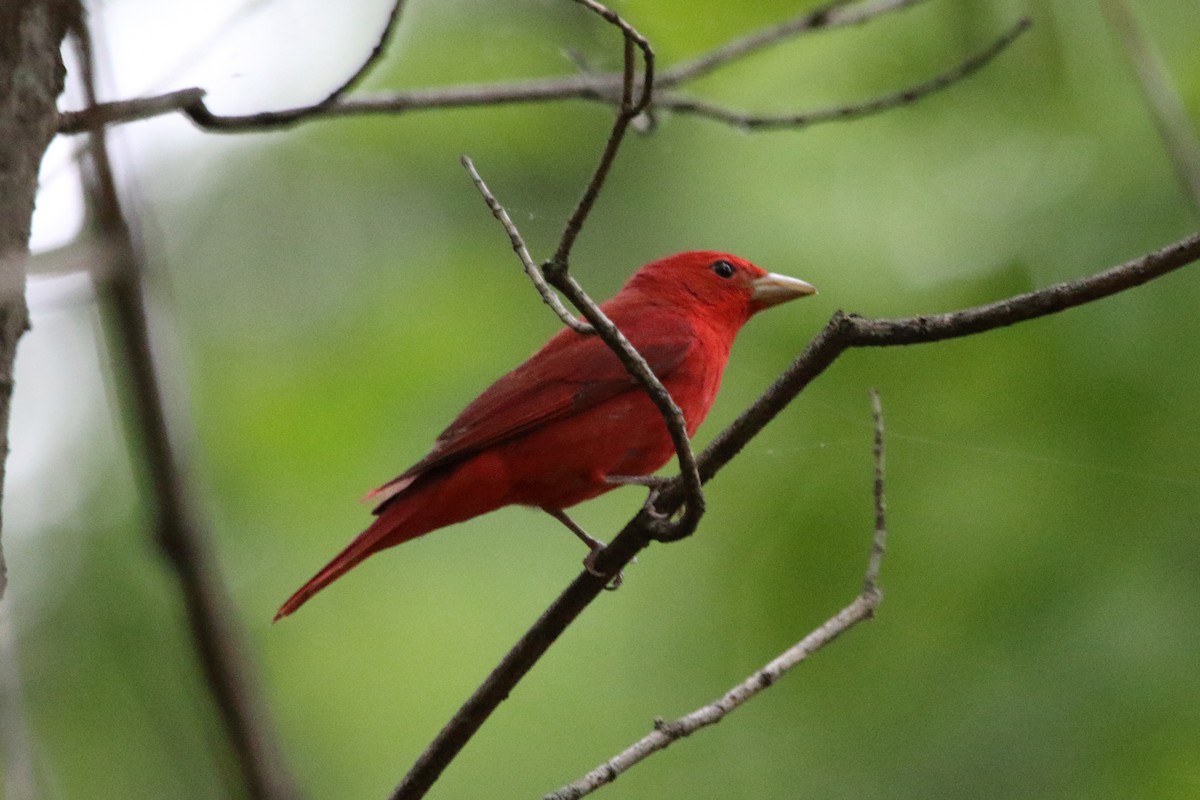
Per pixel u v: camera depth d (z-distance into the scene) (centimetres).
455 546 1318
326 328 1334
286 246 1370
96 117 657
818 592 1118
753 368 1227
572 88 951
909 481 1136
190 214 1387
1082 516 1065
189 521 709
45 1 536
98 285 692
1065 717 996
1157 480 1062
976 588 1066
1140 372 1080
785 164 1304
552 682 1227
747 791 1095
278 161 1395
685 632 1183
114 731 1205
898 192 1245
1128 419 1077
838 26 1032
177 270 1355
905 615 1082
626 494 1328
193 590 701
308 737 1234
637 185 1358
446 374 1286
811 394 1196
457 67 1351
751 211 1298
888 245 1227
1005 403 1128
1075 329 1113
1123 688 991
